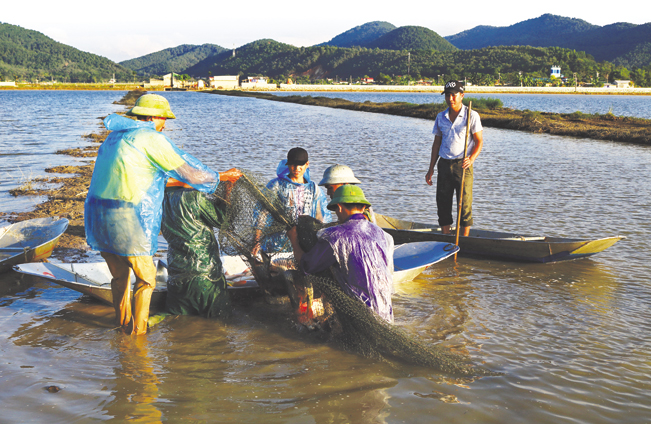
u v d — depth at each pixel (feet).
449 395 11.44
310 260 13.83
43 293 17.85
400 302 17.16
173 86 616.39
